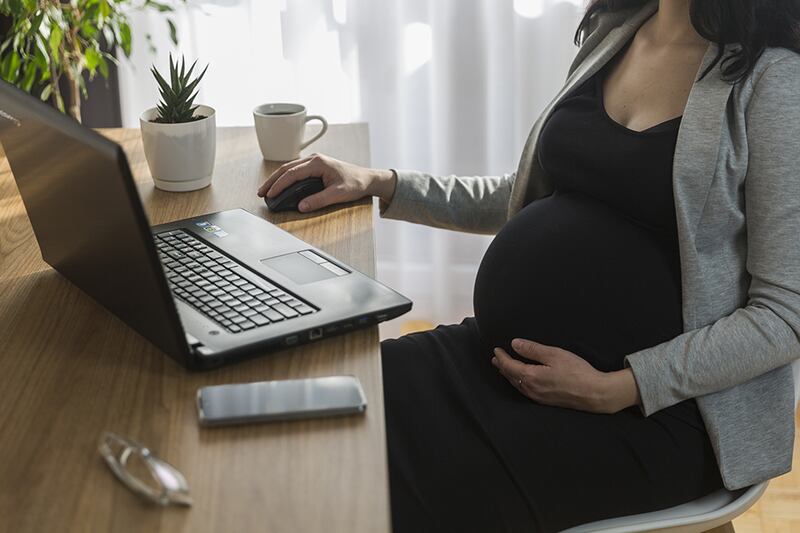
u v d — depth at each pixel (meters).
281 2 2.67
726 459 1.27
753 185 1.25
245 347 1.02
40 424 0.92
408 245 2.91
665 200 1.33
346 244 1.34
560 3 2.58
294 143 1.66
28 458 0.87
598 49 1.55
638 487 1.25
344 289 1.16
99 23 2.27
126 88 2.72
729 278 1.32
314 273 1.21
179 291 1.15
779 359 1.25
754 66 1.26
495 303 1.43
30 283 1.21
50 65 2.29
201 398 0.94
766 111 1.24
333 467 0.86
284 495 0.82
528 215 1.46
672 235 1.36
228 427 0.92
